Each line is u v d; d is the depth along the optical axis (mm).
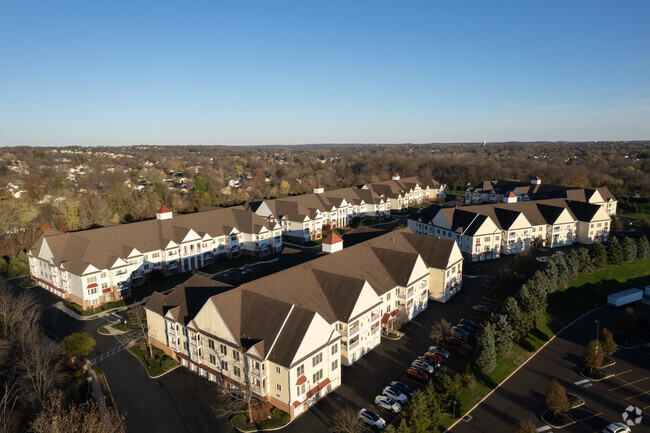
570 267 83188
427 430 43000
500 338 55938
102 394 50219
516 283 81250
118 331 66562
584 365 55656
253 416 45594
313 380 48125
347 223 142875
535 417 45562
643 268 91250
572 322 68000
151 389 51344
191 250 95125
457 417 45625
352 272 66812
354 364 56375
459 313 71000
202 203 149000
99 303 77188
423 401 41781
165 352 59812
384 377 53219
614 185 175875
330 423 44969
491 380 52312
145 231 90188
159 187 159875
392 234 81562
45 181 181375
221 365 51469
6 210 114438
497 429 43688
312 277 62031
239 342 48719
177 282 88125
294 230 120750
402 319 66688
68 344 54281
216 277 90875
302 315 47844
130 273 82812
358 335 56906
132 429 44219
